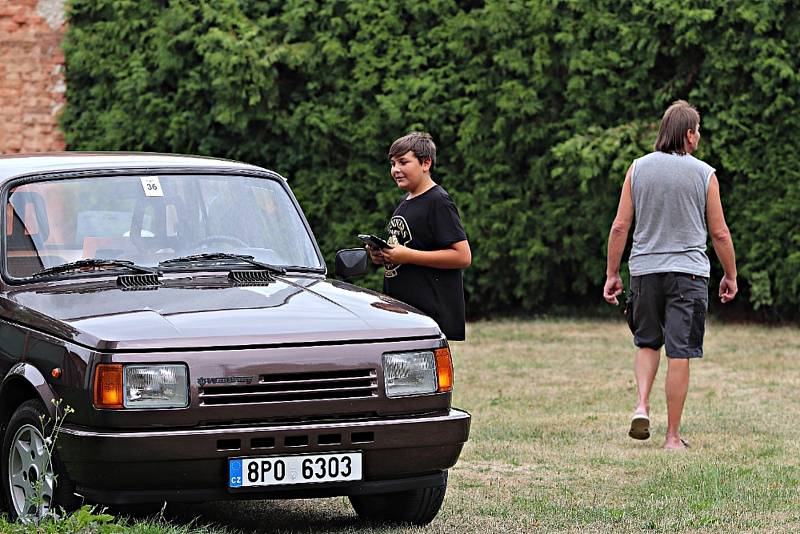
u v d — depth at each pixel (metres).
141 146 35.97
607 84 33.38
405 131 34.59
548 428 19.39
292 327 11.95
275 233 14.60
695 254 17.81
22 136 38.34
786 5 31.91
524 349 29.22
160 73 35.28
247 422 11.52
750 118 32.56
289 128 34.72
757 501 14.28
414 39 34.94
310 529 13.13
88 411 11.33
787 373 25.23
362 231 35.16
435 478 12.49
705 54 32.62
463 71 34.25
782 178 32.41
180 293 12.80
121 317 11.94
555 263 34.88
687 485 15.16
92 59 36.53
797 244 32.53
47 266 13.43
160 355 11.38
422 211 15.66
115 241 13.78
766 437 18.42
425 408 12.23
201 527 12.42
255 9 35.38
